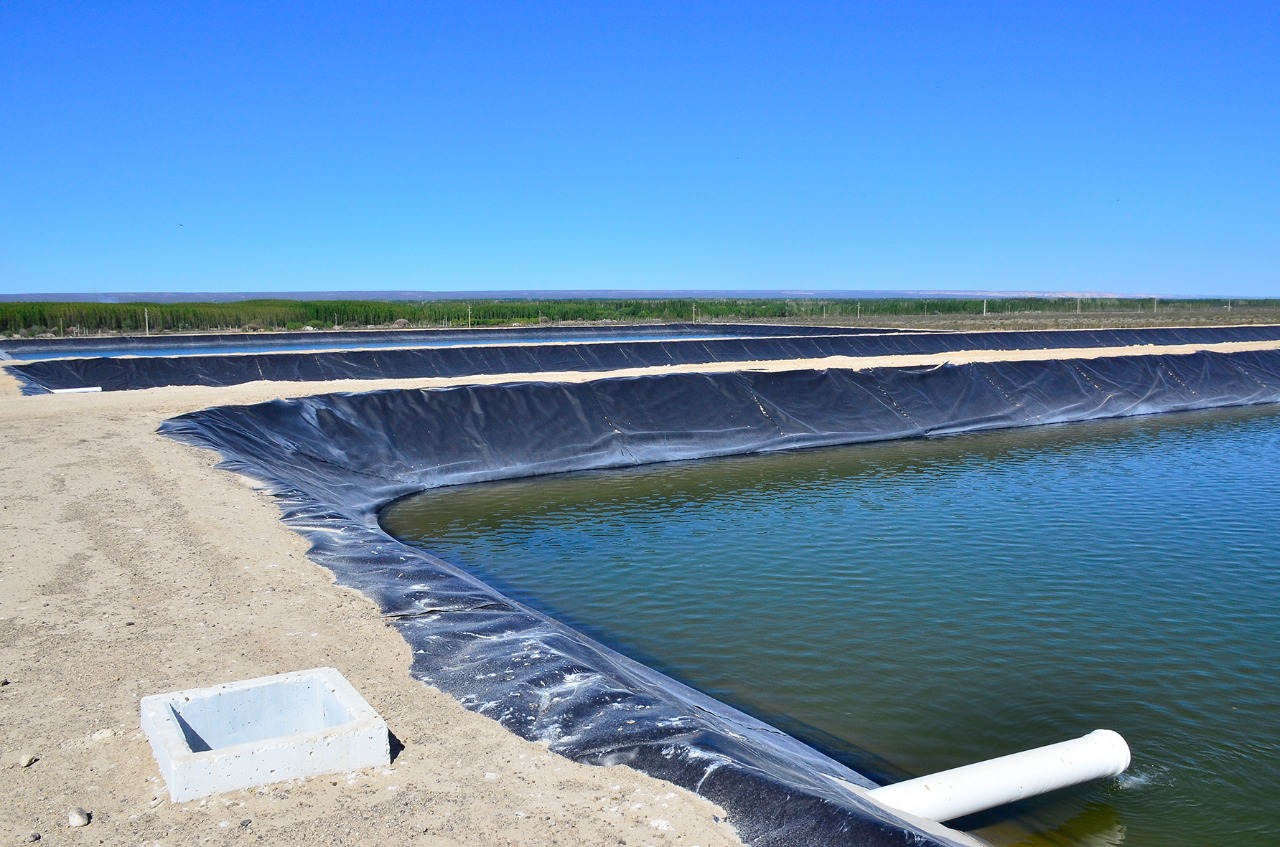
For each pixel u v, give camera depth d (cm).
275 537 1133
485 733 648
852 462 2194
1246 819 715
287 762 565
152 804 534
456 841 508
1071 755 718
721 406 2391
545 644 816
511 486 1950
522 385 2205
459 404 2106
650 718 662
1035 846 678
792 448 2378
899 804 655
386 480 1875
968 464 2161
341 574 1004
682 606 1185
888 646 1048
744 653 1032
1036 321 7244
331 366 3269
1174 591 1230
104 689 693
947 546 1452
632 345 3869
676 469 2125
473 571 1348
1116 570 1322
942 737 844
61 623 830
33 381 2658
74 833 503
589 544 1488
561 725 657
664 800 561
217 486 1367
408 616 881
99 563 1007
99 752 594
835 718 880
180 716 604
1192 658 1012
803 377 2575
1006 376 2944
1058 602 1188
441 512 1720
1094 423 2873
